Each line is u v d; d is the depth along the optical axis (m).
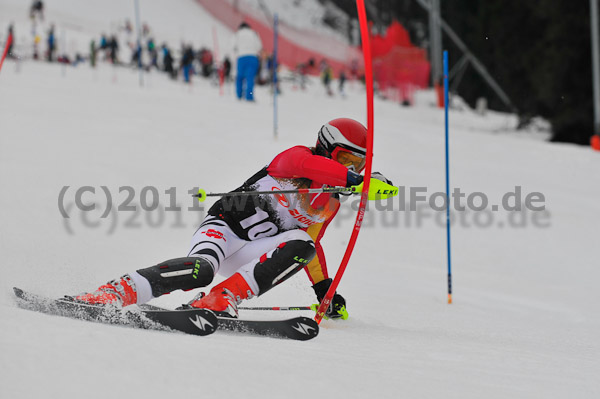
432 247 26.47
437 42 116.62
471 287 20.69
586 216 35.69
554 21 88.50
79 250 16.17
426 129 71.88
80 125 41.84
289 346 8.80
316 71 131.88
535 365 9.53
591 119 88.81
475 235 29.30
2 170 25.56
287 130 51.50
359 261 22.33
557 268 25.19
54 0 139.50
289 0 165.00
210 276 10.18
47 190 23.33
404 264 23.02
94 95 61.06
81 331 7.27
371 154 10.09
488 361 9.51
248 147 40.97
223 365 6.85
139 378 5.94
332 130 11.38
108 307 8.65
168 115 52.91
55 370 5.77
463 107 117.94
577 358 10.79
